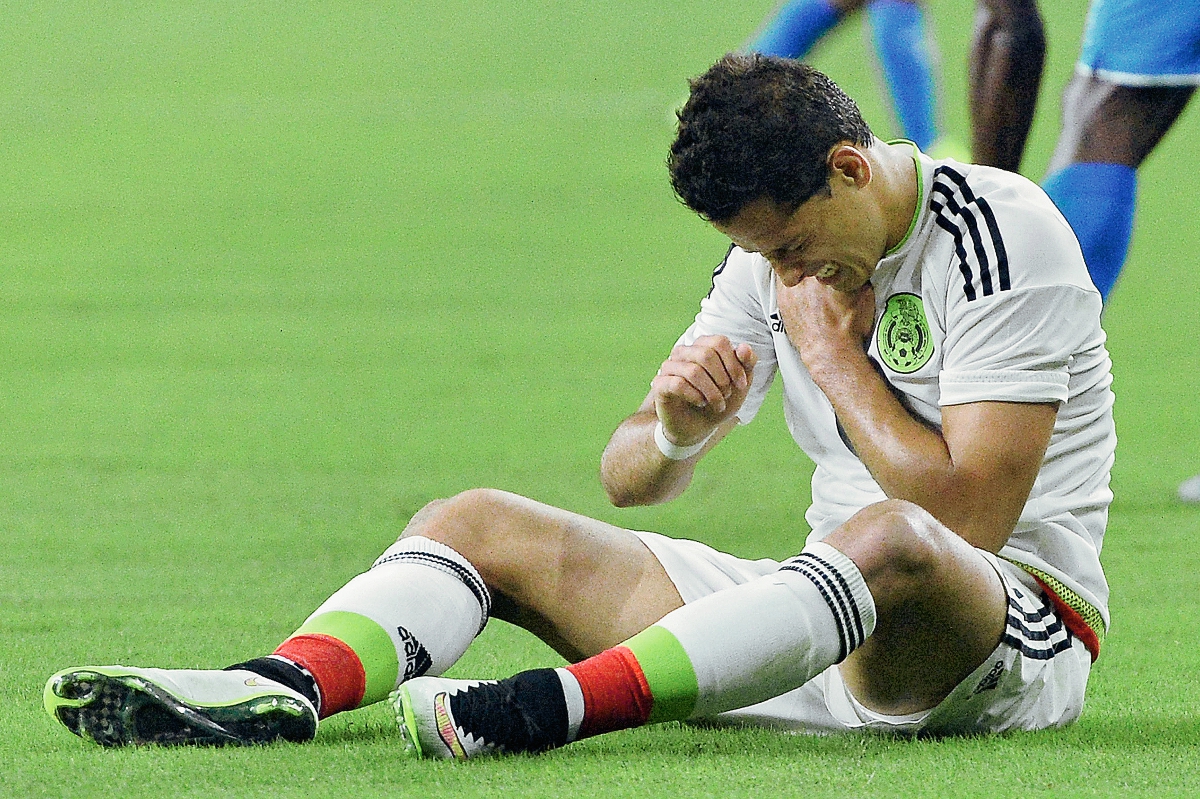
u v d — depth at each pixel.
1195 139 64.88
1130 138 22.75
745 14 88.25
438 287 46.44
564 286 46.34
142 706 9.62
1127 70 22.56
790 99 9.83
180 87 77.56
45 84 77.88
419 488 25.05
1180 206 56.16
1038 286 10.20
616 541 10.91
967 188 10.43
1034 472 10.12
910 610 9.47
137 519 22.72
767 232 9.98
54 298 45.12
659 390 10.67
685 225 54.69
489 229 54.53
